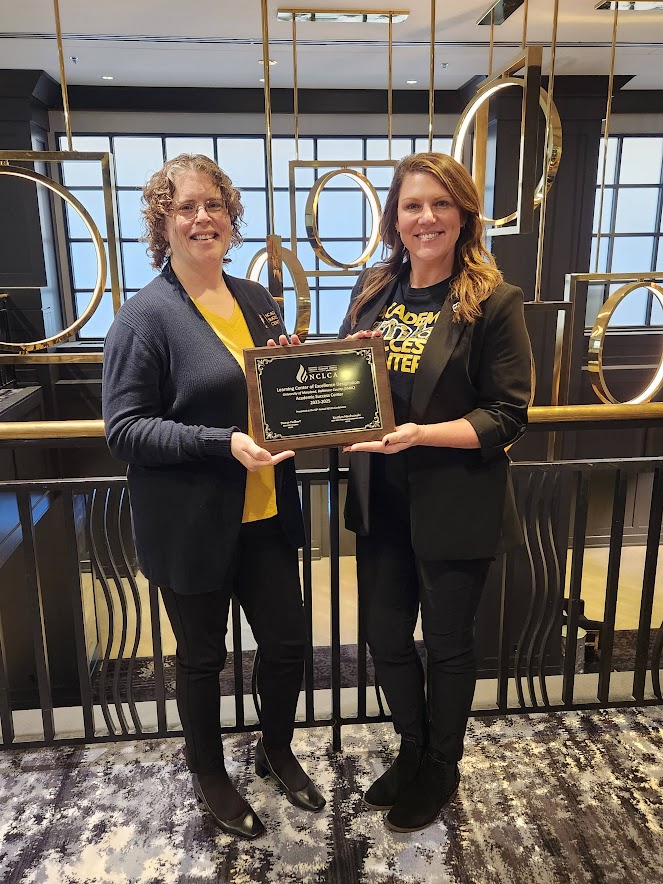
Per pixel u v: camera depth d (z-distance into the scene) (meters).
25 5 2.87
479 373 1.39
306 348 1.33
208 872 1.49
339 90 4.64
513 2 2.84
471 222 1.38
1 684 1.79
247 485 1.46
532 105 1.80
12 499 3.45
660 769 1.77
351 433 1.36
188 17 3.04
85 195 4.90
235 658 1.85
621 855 1.52
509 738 1.89
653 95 4.84
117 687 1.86
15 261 4.54
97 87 4.52
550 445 2.62
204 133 4.87
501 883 1.46
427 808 1.57
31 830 1.60
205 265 1.35
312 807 1.63
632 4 2.84
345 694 2.12
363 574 1.57
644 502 5.39
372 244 2.26
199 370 1.31
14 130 4.30
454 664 1.51
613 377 5.14
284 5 2.88
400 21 3.10
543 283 4.34
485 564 1.49
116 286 1.91
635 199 5.22
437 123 4.95
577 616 1.94
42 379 4.55
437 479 1.41
